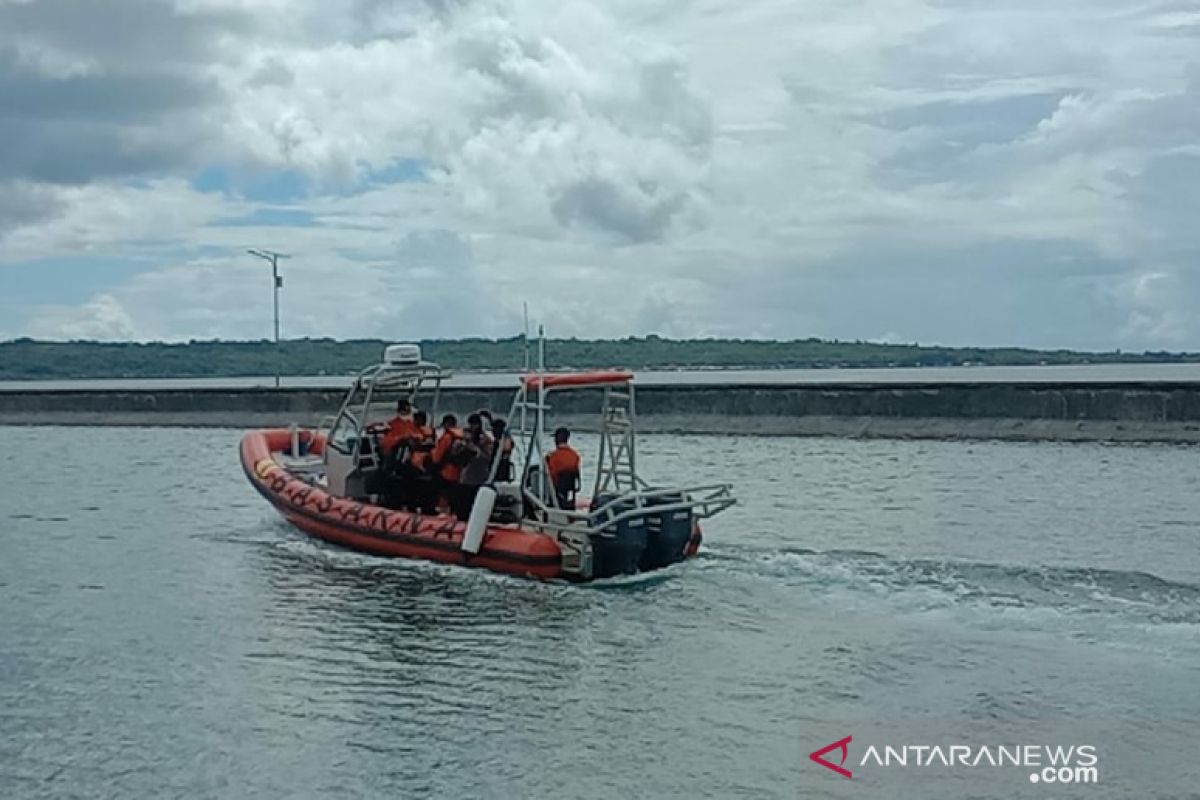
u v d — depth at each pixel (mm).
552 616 12922
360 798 8438
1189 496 21938
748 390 36875
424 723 9812
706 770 8820
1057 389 32875
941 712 9836
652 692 10461
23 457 32906
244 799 8445
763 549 16266
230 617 13164
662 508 14312
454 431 15828
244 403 44500
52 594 14453
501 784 8641
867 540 17375
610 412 15781
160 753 9250
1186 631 11914
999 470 26281
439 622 12781
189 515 20922
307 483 17859
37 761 9117
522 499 15195
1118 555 16062
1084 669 10820
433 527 15484
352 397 17594
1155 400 31797
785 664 11148
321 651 11828
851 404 35406
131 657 11719
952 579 14148
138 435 41250
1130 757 8844
